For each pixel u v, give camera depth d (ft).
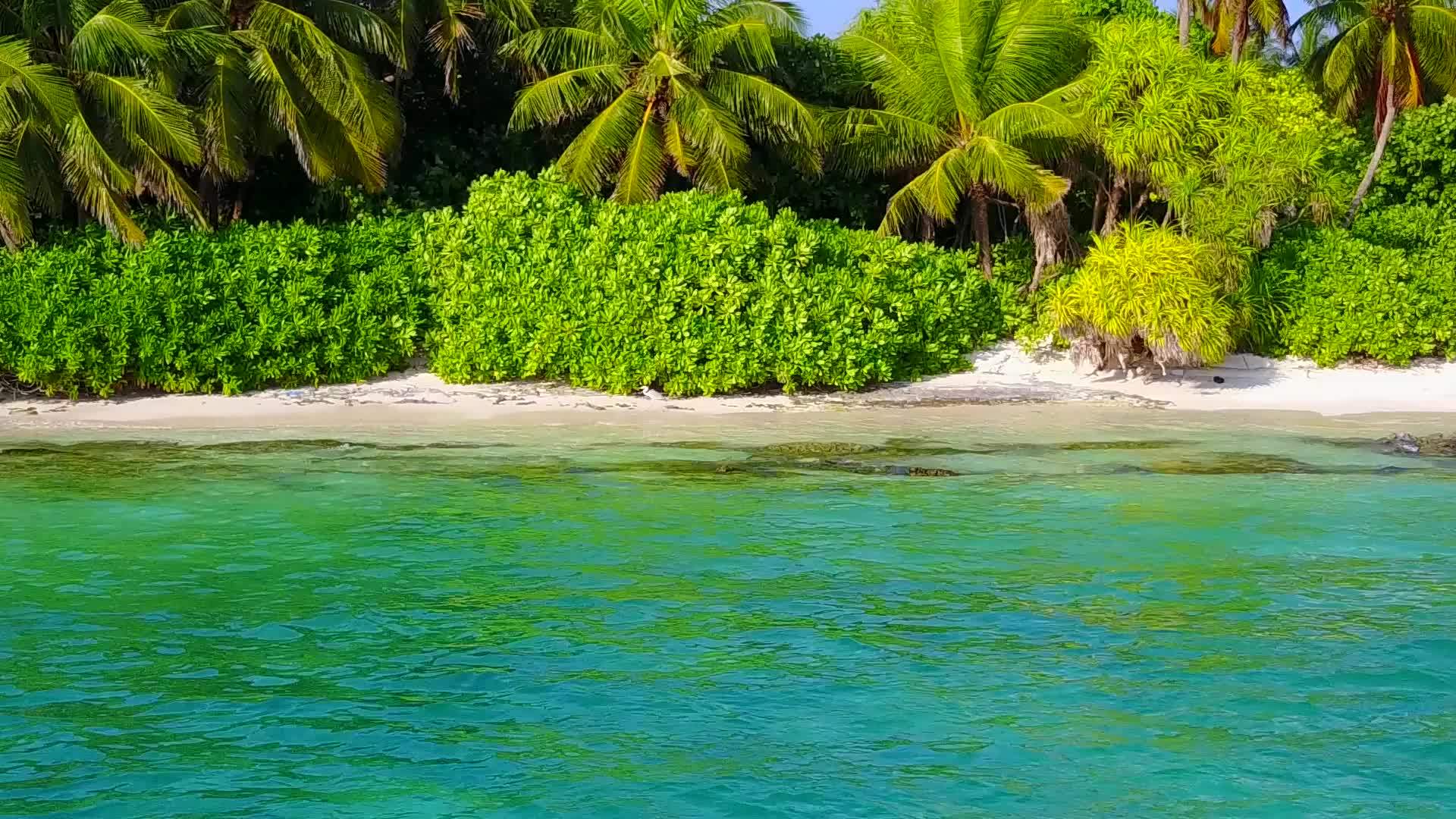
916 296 73.15
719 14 81.51
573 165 77.66
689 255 68.44
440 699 23.82
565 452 52.01
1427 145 93.86
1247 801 19.52
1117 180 82.89
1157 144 75.20
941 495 42.93
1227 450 51.93
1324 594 30.66
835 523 38.60
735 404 66.23
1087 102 78.18
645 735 22.13
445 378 70.85
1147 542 35.96
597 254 69.31
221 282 67.56
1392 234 84.53
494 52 88.07
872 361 70.23
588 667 25.59
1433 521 38.55
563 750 21.50
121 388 68.49
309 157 72.33
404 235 73.56
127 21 67.46
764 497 42.57
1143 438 55.36
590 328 68.74
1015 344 78.28
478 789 19.99
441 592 31.04
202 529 37.78
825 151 85.92
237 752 21.42
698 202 71.00
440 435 56.70
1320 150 75.87
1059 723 22.58
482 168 88.22
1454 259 75.72
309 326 68.39
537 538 36.65
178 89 74.38
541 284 69.92
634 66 80.48
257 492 43.42
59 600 30.27
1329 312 73.26
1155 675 24.93
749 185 83.82
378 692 24.23
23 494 43.06
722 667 25.50
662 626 28.22
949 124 84.12
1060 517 39.32
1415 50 97.76
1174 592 30.83
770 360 68.54
